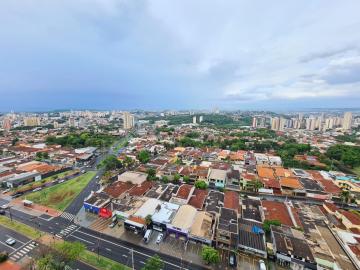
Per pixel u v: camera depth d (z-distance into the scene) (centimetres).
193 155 17500
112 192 9844
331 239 6656
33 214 8575
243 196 10525
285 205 8869
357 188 10850
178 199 9106
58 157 17088
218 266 5878
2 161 15875
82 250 5862
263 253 6138
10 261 5919
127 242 6850
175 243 6812
